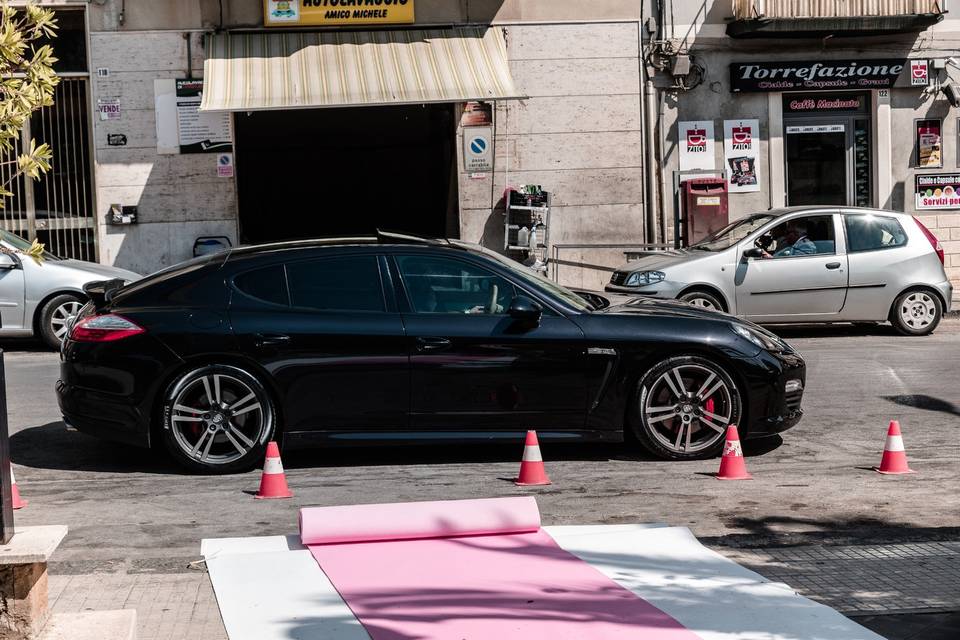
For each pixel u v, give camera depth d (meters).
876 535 5.86
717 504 6.49
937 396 10.02
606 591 4.87
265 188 22.97
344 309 7.32
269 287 7.37
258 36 17.89
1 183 4.00
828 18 18.38
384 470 7.37
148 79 17.86
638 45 18.81
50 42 17.75
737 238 14.40
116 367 7.18
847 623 4.49
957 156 19.62
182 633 4.46
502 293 7.46
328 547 5.49
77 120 17.94
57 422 9.07
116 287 7.75
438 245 7.63
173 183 18.03
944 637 4.35
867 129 19.56
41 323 13.78
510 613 4.60
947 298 14.55
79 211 18.03
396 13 18.20
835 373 11.37
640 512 6.32
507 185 18.84
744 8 18.44
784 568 5.28
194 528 6.06
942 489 6.82
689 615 4.57
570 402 7.38
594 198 18.98
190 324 7.19
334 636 4.38
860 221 14.45
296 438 7.25
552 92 18.77
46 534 3.71
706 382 7.48
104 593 4.95
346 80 17.28
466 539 5.63
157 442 7.35
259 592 4.89
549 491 6.80
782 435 8.47
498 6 18.52
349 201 23.31
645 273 14.04
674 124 19.06
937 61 19.36
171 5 17.77
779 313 14.12
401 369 7.24
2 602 3.56
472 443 7.34
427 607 4.68
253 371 7.21
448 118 19.81
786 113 19.41
